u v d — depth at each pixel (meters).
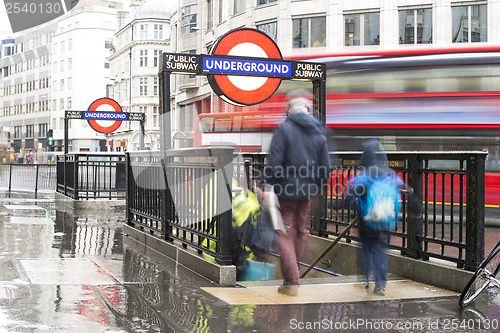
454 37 25.72
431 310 4.14
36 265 5.30
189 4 40.81
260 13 31.28
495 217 11.56
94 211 11.68
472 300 4.23
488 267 4.49
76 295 4.09
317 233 6.89
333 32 28.16
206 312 3.91
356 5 27.75
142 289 4.54
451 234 5.01
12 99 87.62
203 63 6.59
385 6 27.05
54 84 82.31
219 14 36.91
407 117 12.05
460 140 11.67
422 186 5.38
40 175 18.73
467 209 4.77
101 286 4.49
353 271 6.01
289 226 4.84
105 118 14.73
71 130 77.75
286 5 29.59
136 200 8.01
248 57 6.77
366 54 12.58
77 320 3.40
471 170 4.71
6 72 89.12
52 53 82.62
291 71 6.96
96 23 78.81
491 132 11.56
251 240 5.84
